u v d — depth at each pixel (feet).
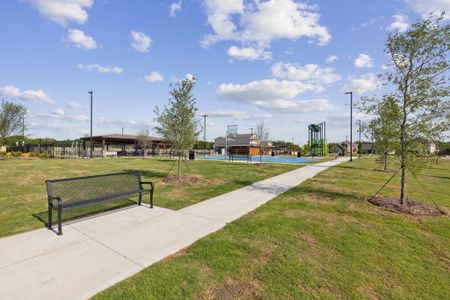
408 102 21.79
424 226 17.30
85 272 10.93
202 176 40.83
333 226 17.01
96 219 18.29
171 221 18.03
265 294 9.56
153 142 137.08
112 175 20.67
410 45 21.70
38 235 15.03
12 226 16.40
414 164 21.49
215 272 11.06
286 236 15.17
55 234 15.24
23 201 22.76
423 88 20.99
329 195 26.94
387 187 33.01
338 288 10.02
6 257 12.19
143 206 22.00
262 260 12.19
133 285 9.98
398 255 12.91
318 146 157.17
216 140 197.36
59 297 9.16
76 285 9.93
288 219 18.44
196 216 19.27
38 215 18.76
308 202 23.73
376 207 21.94
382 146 26.04
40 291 9.50
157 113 36.22
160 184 32.68
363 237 15.12
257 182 36.04
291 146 227.61
